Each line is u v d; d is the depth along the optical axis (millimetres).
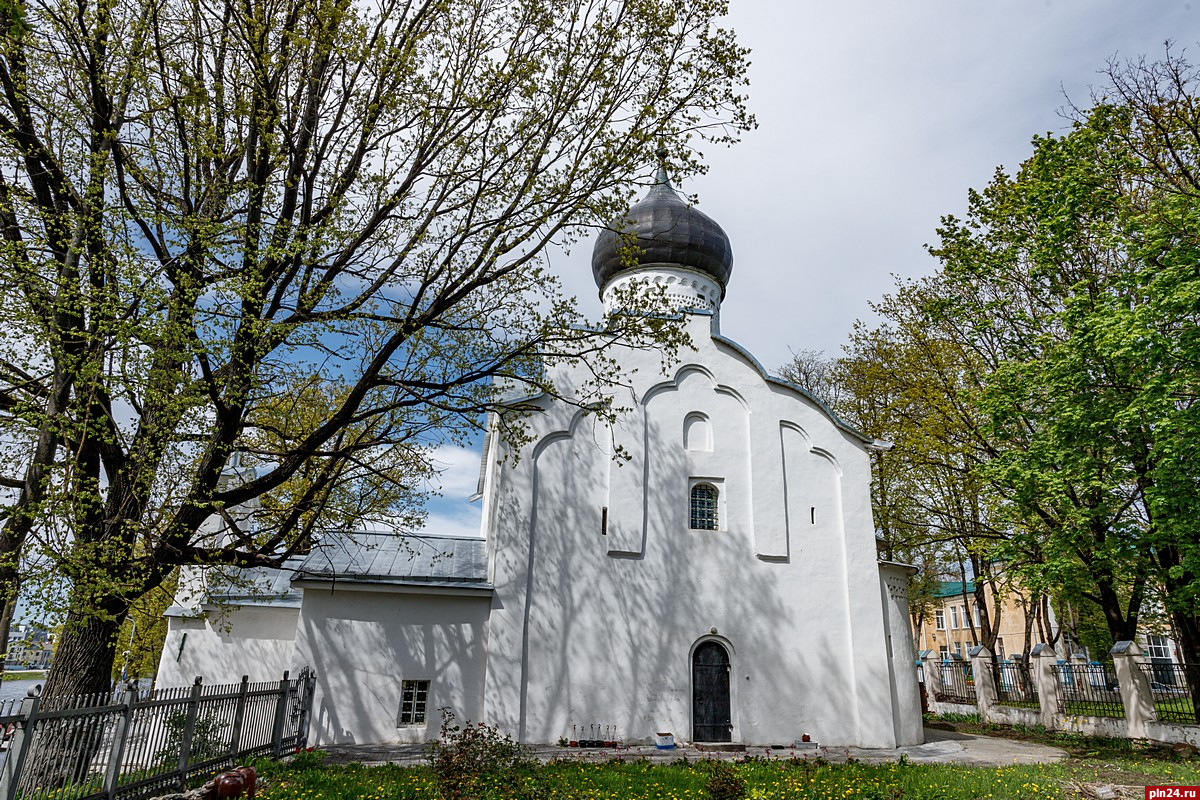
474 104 13461
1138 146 18422
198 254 11219
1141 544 17484
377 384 14141
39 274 10391
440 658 17859
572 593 18812
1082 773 13594
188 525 12180
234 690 12836
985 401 19953
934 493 27469
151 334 9953
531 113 14148
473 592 18203
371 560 19016
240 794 9922
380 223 14172
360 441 15180
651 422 21016
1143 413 16500
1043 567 18875
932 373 25125
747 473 21062
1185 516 15812
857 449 21922
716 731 18672
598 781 12055
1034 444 18734
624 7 14227
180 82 11719
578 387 20641
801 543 20750
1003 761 16312
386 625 17891
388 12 13375
